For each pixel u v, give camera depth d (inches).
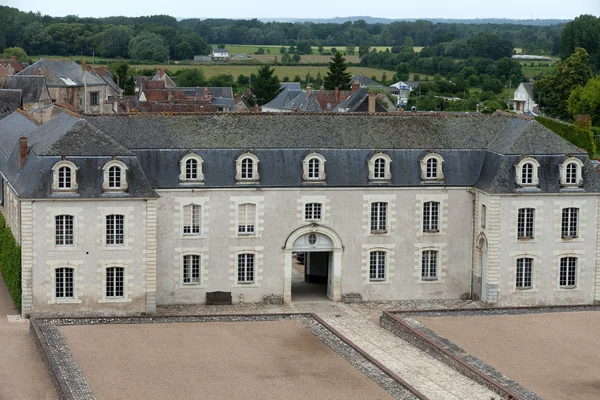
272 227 3508.9
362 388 2566.4
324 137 3570.4
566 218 3585.1
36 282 3211.1
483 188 3540.8
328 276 3656.5
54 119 3654.0
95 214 3223.4
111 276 3272.6
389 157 3565.5
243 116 3580.2
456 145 3646.7
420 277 3631.9
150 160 3408.0
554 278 3595.0
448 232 3624.5
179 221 3435.0
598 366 2802.7
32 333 3031.5
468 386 2652.6
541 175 3540.8
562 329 3201.3
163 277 3447.3
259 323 3216.0
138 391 2491.4
